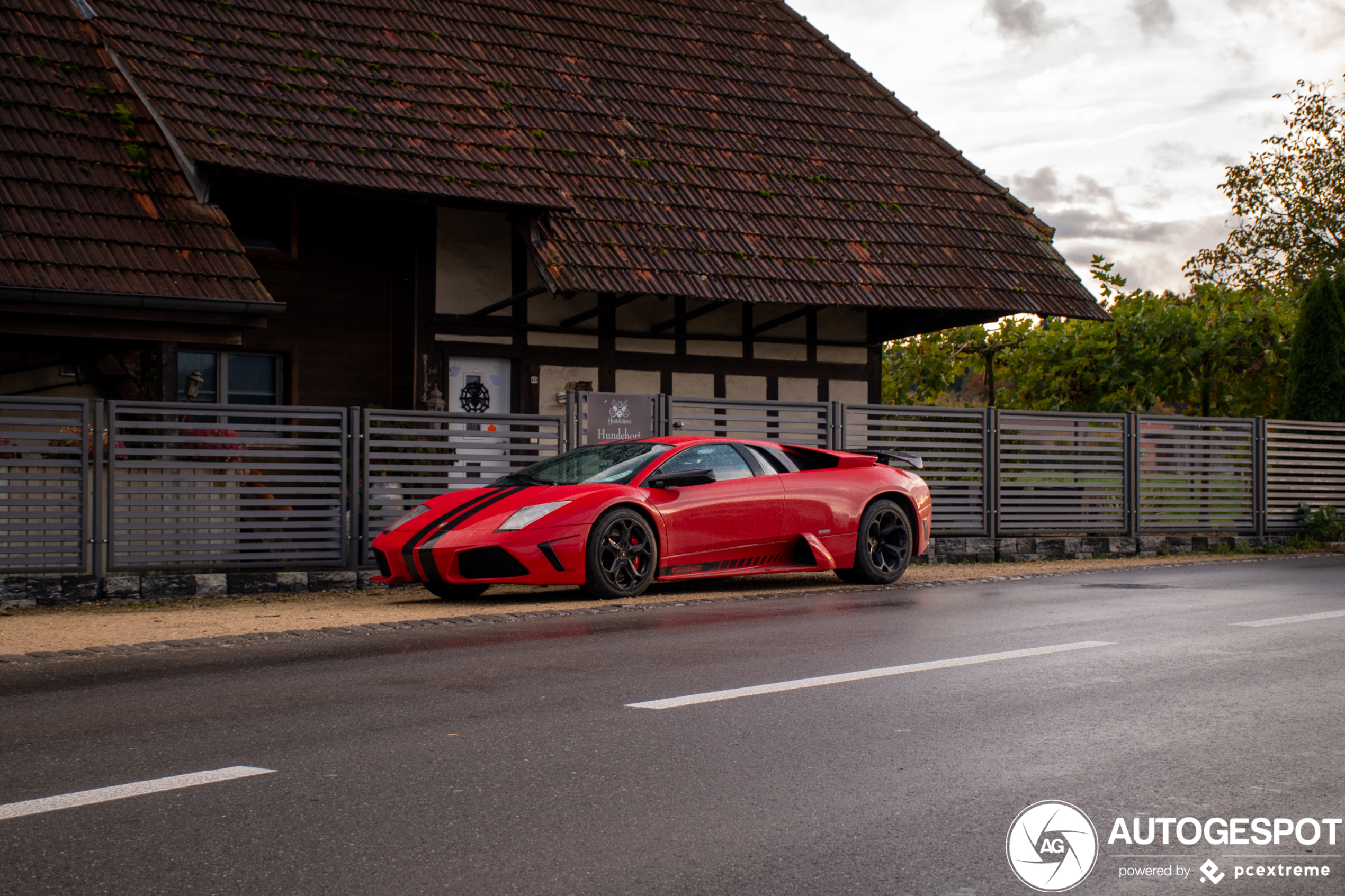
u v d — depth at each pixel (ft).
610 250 45.75
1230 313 66.59
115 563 32.40
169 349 38.42
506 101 51.01
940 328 56.34
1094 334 67.51
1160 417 49.67
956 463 44.93
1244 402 67.31
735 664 20.17
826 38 66.33
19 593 30.94
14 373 42.70
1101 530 47.98
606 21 59.72
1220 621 25.61
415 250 48.06
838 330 56.34
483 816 11.98
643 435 39.63
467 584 30.14
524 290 49.73
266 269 46.85
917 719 16.10
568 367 50.65
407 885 10.12
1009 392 74.02
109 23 45.03
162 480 32.99
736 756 14.21
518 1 58.59
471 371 49.11
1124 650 21.61
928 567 41.68
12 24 45.68
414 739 15.07
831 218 52.80
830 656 20.99
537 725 15.78
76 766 13.85
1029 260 55.62
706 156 53.42
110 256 38.04
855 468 34.83
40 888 10.03
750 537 32.09
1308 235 113.39
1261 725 15.84
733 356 54.08
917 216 55.42
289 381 47.37
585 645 22.44
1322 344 57.93
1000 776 13.41
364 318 48.62
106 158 41.81
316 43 49.55
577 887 10.10
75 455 32.30
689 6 64.08
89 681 19.35
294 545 34.63
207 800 12.49
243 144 41.34
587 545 29.63
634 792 12.80
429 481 36.52
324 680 19.12
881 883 10.23
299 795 12.67
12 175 39.37
